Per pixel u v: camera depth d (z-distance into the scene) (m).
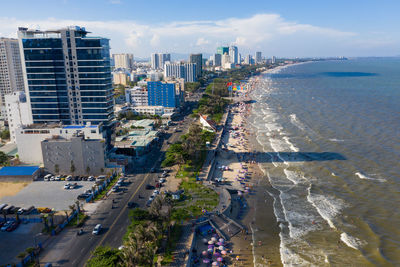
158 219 93.75
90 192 125.69
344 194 133.12
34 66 171.75
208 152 184.62
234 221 111.88
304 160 174.25
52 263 84.19
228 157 182.12
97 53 169.50
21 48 170.38
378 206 122.19
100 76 172.75
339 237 104.00
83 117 179.62
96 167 144.12
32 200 119.81
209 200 123.50
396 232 105.62
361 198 128.88
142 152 178.62
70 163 143.50
